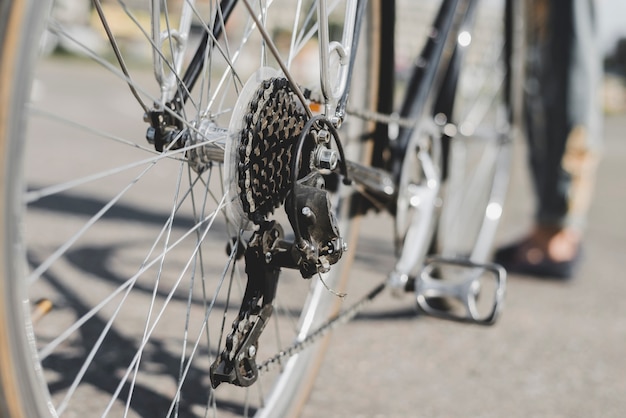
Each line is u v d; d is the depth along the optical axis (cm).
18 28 77
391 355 211
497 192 256
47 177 421
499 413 180
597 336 243
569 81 291
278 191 119
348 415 173
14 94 77
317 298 164
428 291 181
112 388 169
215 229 332
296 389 154
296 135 120
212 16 118
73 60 1747
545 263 307
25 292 82
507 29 244
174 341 200
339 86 129
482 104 248
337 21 144
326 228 113
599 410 186
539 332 241
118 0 106
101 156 520
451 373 203
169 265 265
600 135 304
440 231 207
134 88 106
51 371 175
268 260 117
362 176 153
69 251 278
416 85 186
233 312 216
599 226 462
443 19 194
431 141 192
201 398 169
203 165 118
